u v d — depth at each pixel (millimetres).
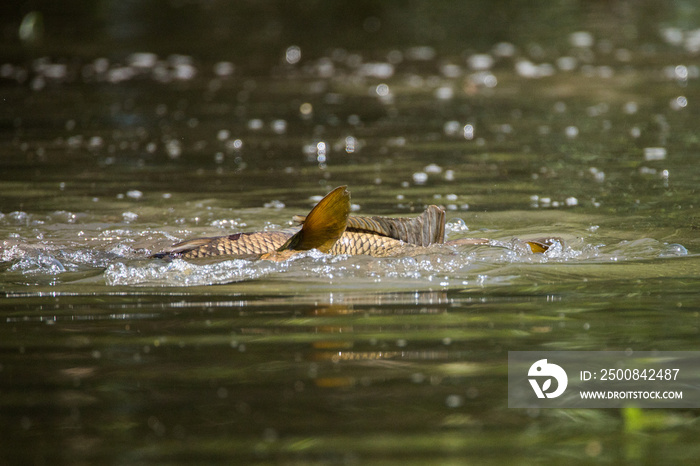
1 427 4336
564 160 12562
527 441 4223
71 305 6422
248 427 4324
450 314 6148
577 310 6234
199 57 25516
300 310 6246
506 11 35438
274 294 6660
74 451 4078
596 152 13094
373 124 16078
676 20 32156
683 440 4277
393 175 11750
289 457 4016
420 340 5582
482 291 6762
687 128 14875
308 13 35031
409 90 20266
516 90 19938
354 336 5664
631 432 4363
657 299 6492
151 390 4785
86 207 9797
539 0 38094
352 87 20781
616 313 6164
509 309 6270
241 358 5258
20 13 33719
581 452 4133
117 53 25906
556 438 4273
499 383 4891
